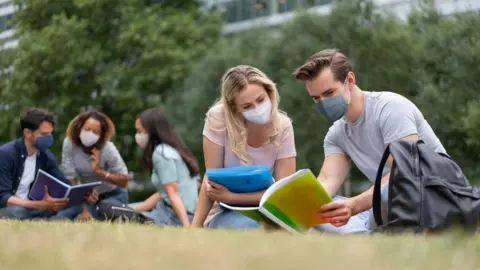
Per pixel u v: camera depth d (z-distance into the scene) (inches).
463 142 1055.0
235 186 238.2
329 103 231.6
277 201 195.2
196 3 1646.2
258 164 264.7
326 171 248.4
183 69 1441.9
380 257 95.0
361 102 237.0
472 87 1059.3
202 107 1267.2
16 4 1550.2
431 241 124.9
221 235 137.1
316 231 216.7
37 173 381.7
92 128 386.0
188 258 92.4
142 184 1535.4
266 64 1178.0
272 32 1259.8
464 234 134.6
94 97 1482.5
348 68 233.3
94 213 372.8
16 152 375.2
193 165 355.6
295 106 1135.6
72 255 95.5
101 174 387.5
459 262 92.1
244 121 259.4
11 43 1809.8
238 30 1961.1
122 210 354.0
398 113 232.2
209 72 1269.7
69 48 1446.9
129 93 1429.6
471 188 179.9
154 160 349.1
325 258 93.5
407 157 183.2
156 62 1454.2
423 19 1170.0
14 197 362.6
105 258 92.4
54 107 1453.0
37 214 362.0
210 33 1537.9
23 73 1446.9
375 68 1127.6
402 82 1122.0
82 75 1489.9
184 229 163.8
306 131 1128.8
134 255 96.3
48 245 110.8
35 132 371.6
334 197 246.2
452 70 1069.1
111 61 1486.2
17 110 1465.3
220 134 264.5
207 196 260.7
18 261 89.6
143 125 353.1
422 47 1110.4
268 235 139.4
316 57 233.5
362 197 209.3
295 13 1179.3
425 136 235.1
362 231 223.0
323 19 1152.2
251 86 249.8
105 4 1492.4
